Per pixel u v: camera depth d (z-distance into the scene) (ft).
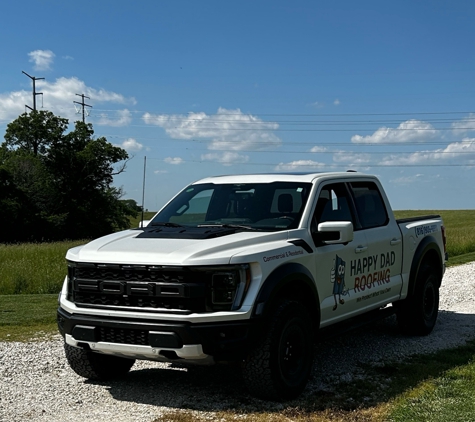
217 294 16.20
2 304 37.52
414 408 16.08
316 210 19.99
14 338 26.81
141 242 17.90
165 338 15.89
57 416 16.16
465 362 21.29
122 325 16.43
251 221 19.62
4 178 192.95
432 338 25.63
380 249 22.91
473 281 44.88
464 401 16.66
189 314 16.02
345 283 20.58
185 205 21.62
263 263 16.78
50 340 26.30
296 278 17.61
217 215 20.40
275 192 20.42
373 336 26.09
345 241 18.67
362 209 22.77
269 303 16.51
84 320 17.01
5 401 17.48
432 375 19.53
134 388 18.79
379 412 16.10
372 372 20.24
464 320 29.84
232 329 16.02
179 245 17.10
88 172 216.33
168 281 16.24
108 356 19.12
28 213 192.44
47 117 220.84
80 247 18.71
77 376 20.26
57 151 216.33
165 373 20.61
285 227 19.01
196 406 16.89
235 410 16.37
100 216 219.61
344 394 17.79
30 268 56.08
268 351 16.46
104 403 17.30
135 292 16.51
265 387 16.69
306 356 17.92
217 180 22.35
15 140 219.41
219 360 16.10
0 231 187.11
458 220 236.22
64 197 214.48
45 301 39.32
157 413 16.31
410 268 25.18
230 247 16.94
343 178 22.29
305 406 16.66
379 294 22.79
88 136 224.74
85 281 17.25
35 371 20.84
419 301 25.48
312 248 18.90
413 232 25.57
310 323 18.19
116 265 16.76
